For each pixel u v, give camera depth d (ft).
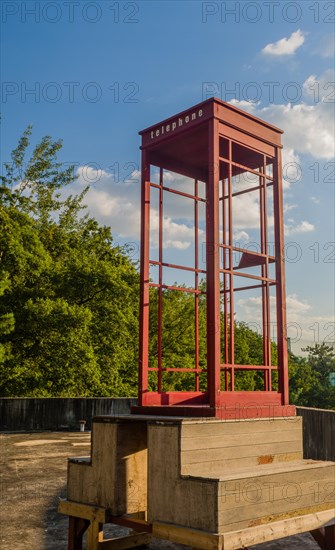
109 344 66.13
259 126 16.71
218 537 11.02
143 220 16.53
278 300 16.39
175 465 12.24
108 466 13.82
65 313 59.82
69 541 14.49
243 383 105.19
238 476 11.82
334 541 13.75
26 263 62.44
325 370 139.64
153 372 78.54
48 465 31.40
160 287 16.61
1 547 15.87
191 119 15.90
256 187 17.24
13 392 65.26
